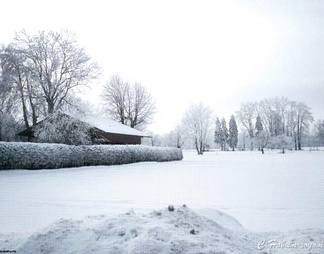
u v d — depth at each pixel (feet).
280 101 272.10
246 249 13.58
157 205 26.58
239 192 33.73
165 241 12.21
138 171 63.52
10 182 43.80
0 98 105.40
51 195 32.04
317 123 306.35
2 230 18.97
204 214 19.60
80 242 12.71
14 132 111.55
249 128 271.90
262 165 78.95
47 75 115.96
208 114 221.05
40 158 65.26
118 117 179.32
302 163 84.74
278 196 30.83
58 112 82.23
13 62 109.50
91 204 27.14
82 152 75.87
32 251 12.53
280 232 16.83
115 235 13.17
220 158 135.85
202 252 11.55
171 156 118.21
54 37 119.96
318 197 30.01
